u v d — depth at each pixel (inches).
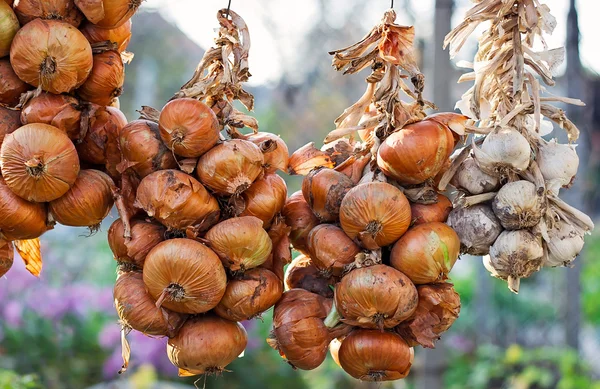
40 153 42.6
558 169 44.6
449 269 43.8
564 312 100.6
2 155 42.9
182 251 42.4
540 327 175.8
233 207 44.1
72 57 43.3
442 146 43.4
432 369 76.7
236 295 43.8
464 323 154.9
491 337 150.3
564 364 98.5
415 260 43.3
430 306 44.1
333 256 44.3
